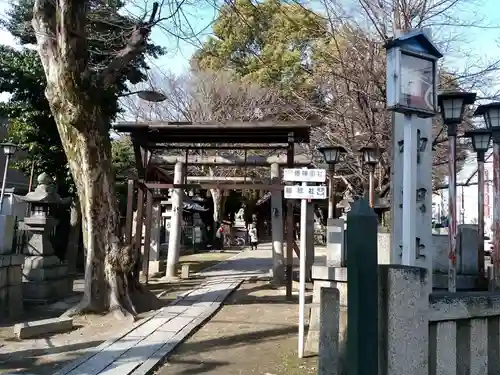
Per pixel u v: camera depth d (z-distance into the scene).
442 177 16.64
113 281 9.37
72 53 8.66
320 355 3.98
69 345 7.16
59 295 11.48
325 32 13.34
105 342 7.22
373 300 3.04
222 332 8.09
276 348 7.04
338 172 16.80
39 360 6.40
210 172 24.55
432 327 3.39
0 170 22.95
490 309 3.60
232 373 5.90
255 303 11.02
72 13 8.55
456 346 3.51
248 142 13.12
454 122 7.17
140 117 23.48
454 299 3.45
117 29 12.43
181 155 16.09
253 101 22.42
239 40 19.17
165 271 17.25
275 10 12.95
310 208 14.76
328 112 13.39
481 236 8.52
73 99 8.87
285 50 15.26
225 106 23.08
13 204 17.80
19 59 15.71
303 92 14.84
